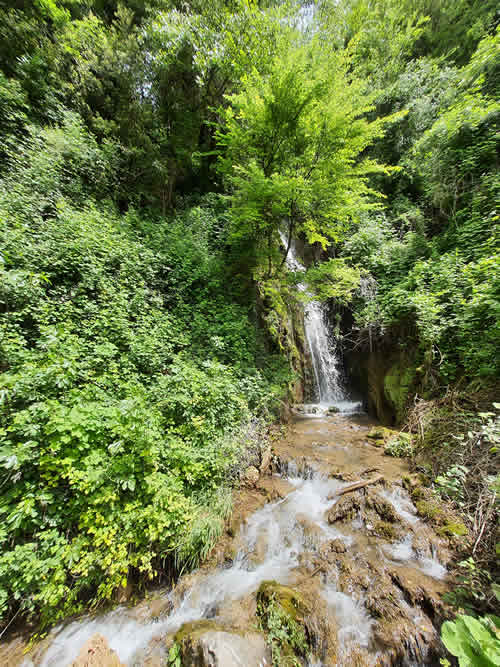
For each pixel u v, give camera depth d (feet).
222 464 13.10
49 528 9.02
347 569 9.75
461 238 20.53
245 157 23.57
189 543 10.56
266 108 18.86
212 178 38.34
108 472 9.71
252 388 17.61
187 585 9.86
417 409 16.72
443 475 12.32
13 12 25.86
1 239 14.57
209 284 22.57
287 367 23.27
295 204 21.35
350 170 20.11
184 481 12.41
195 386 14.16
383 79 39.42
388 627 7.89
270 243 24.81
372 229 28.86
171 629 8.68
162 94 33.17
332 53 18.98
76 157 23.21
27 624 8.74
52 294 15.74
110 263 18.80
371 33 42.04
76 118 25.79
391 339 23.77
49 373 10.22
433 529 10.54
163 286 21.70
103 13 33.55
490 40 23.44
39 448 9.28
